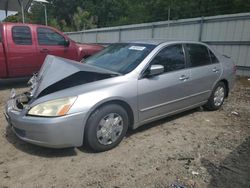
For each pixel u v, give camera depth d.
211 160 3.63
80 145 3.51
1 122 4.87
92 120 3.53
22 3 15.57
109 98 3.60
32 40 7.83
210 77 5.36
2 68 7.43
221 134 4.55
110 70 4.18
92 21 37.31
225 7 21.09
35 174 3.19
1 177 3.12
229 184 3.11
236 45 11.44
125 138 4.23
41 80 3.78
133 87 3.91
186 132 4.57
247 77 10.94
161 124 4.90
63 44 8.55
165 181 3.12
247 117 5.55
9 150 3.76
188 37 13.37
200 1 22.94
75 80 3.71
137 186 3.01
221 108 6.13
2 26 7.36
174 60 4.66
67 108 3.33
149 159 3.59
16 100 3.97
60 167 3.34
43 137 3.32
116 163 3.46
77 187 2.96
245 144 4.18
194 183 3.10
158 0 26.50
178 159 3.62
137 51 4.48
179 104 4.75
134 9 34.22
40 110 3.36
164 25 14.51
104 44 19.53
